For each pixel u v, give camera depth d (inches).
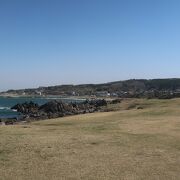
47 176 674.2
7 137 1035.3
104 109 3535.9
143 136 1117.1
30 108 5334.6
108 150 896.3
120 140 1032.2
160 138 1083.9
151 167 747.4
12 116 4411.9
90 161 786.2
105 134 1144.2
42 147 908.6
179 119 1610.5
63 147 916.0
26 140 991.0
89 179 661.3
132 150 903.1
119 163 774.5
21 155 828.0
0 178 656.4
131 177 677.3
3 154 836.0
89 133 1163.9
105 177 674.2
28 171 703.7
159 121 1542.8
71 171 708.7
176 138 1087.0
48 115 3627.0
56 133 1146.7
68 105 4985.2
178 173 708.0
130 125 1409.9
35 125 1486.2
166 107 2267.5
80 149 900.0
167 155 856.3
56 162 772.6
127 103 3649.1
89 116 2003.0
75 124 1518.2
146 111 2041.1
